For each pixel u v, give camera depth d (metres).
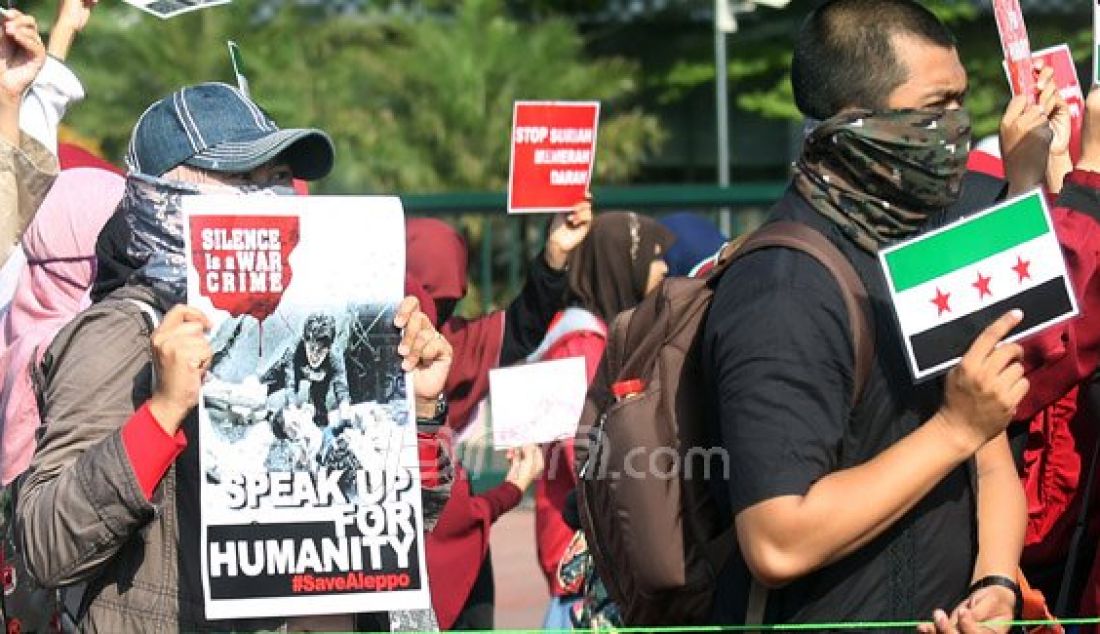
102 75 32.03
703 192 13.35
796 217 4.24
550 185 7.19
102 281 4.51
